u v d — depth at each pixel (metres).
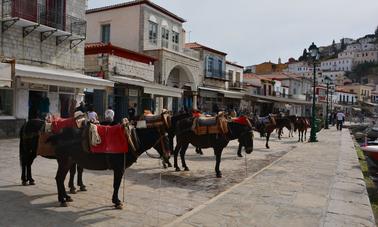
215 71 41.00
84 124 7.16
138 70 27.59
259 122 18.94
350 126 45.09
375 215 8.02
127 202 7.55
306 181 10.25
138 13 30.14
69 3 20.80
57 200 7.38
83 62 22.28
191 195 8.44
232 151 16.98
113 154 6.95
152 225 6.24
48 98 19.19
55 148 7.00
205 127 10.73
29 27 18.47
